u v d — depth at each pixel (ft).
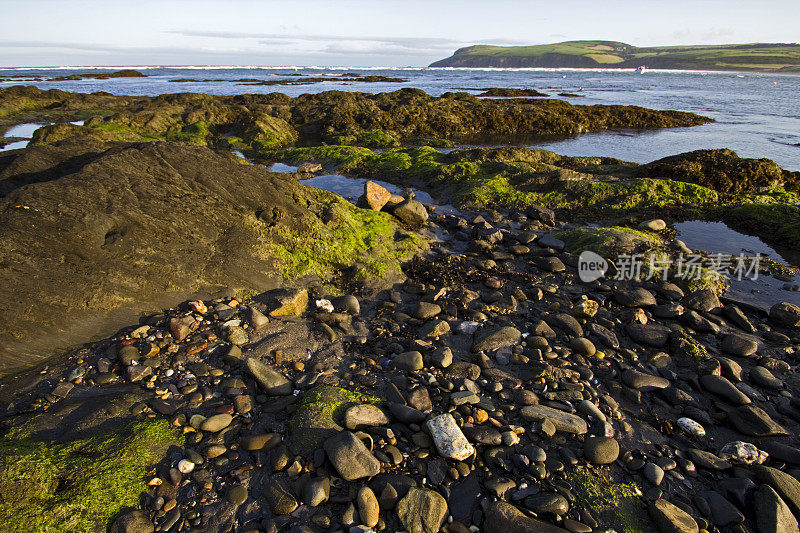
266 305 19.49
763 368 17.02
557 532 10.09
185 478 11.35
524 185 40.81
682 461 12.60
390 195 33.30
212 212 22.72
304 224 24.59
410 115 87.71
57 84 204.54
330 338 17.66
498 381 15.56
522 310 20.93
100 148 26.73
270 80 260.83
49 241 17.98
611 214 36.55
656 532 10.50
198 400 13.92
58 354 15.85
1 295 16.12
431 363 16.24
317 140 78.89
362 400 14.03
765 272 25.95
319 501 10.70
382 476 11.44
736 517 10.84
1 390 14.19
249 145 70.64
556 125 86.12
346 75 340.80
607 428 13.53
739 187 39.75
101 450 11.70
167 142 25.66
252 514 10.53
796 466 12.64
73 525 9.81
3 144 65.31
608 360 17.49
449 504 10.92
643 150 65.41
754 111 108.06
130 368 14.92
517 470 11.89
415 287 22.33
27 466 10.80
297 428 12.67
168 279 19.30
